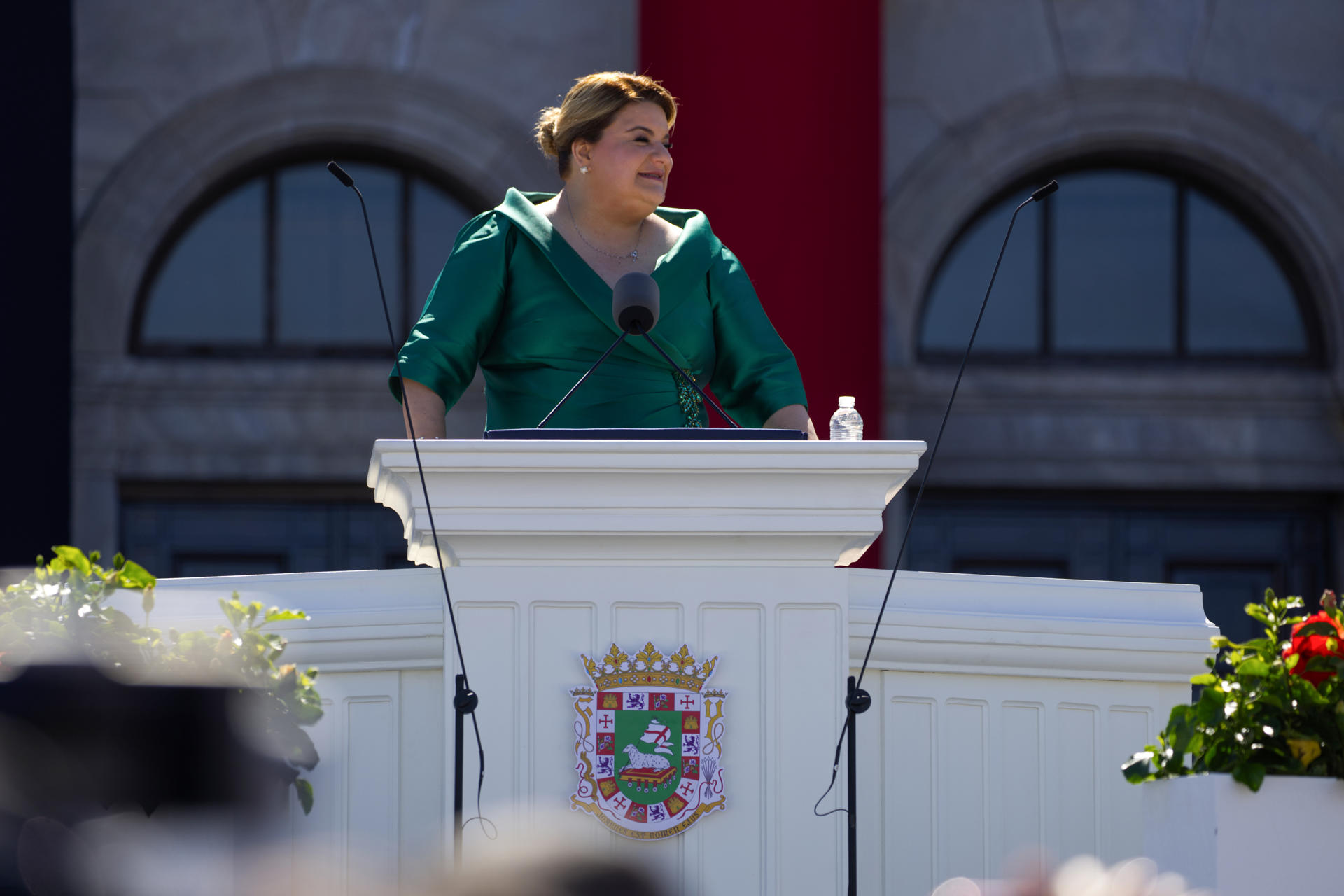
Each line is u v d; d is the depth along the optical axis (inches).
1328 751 323.3
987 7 1553.9
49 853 80.0
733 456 339.9
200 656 317.4
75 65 1496.1
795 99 1290.6
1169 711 398.0
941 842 390.6
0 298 1286.9
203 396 1539.1
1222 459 1572.3
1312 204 1561.3
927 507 1572.3
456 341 444.5
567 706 351.6
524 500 343.6
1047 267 1600.6
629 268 464.4
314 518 1566.2
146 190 1520.7
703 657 352.5
